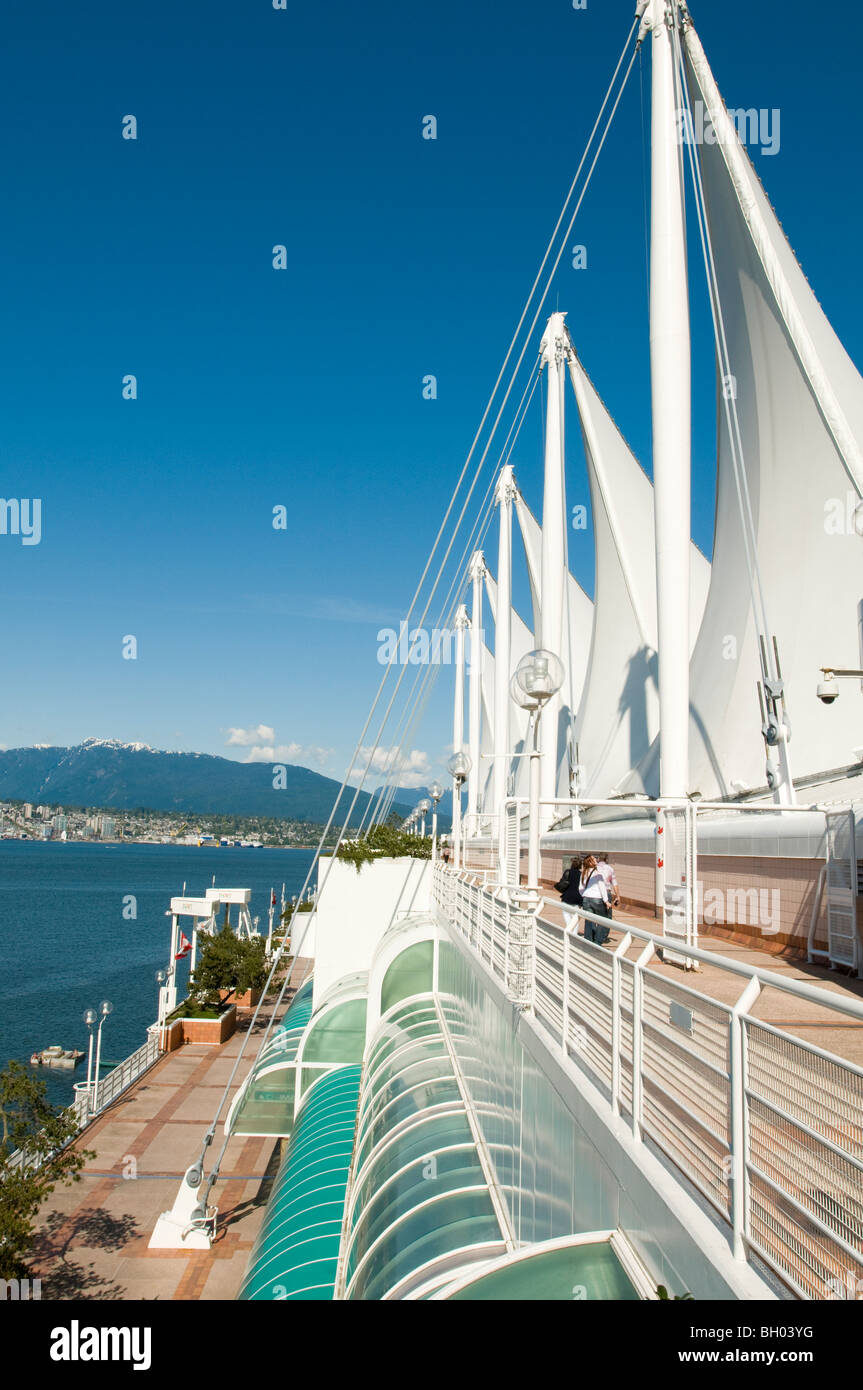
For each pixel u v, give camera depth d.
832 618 16.48
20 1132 17.36
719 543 21.03
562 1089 5.98
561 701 40.44
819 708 16.39
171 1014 39.84
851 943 9.13
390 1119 11.42
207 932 51.09
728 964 3.89
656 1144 4.56
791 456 17.62
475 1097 10.77
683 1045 4.29
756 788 16.80
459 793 21.38
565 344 30.89
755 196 17.20
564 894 11.93
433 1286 6.31
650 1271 4.12
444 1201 8.42
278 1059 21.34
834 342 17.05
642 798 24.38
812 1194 3.15
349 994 21.58
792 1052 3.37
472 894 13.02
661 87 15.53
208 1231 18.86
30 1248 18.22
